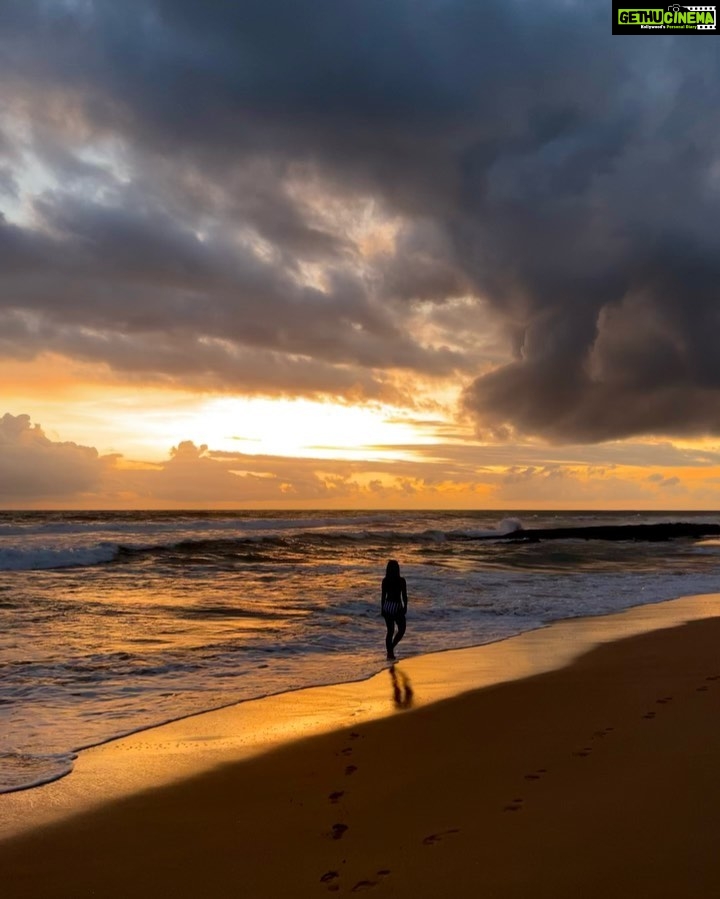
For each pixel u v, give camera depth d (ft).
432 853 14.11
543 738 21.81
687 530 207.10
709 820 14.70
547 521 302.66
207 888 13.23
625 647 38.19
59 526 136.36
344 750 21.33
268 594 57.88
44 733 22.91
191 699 27.27
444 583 69.56
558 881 12.56
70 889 13.29
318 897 12.71
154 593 56.90
